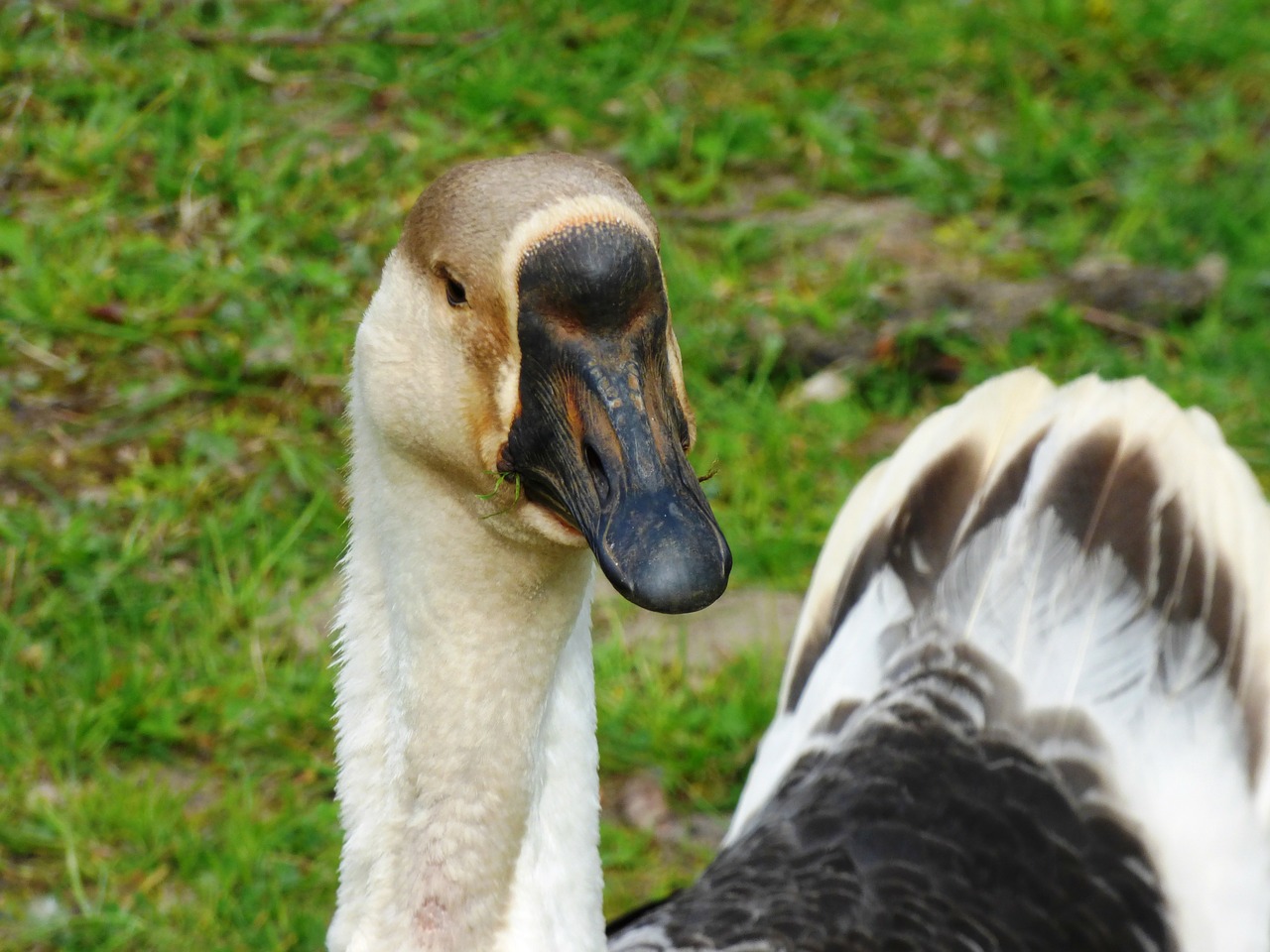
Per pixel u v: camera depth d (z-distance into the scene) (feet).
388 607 18.83
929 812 24.44
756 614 34.58
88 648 32.07
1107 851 24.50
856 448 38.22
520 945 18.33
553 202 15.99
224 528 34.53
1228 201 44.86
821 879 23.48
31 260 38.88
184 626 33.24
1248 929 24.62
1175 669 26.30
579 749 18.93
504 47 46.34
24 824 29.63
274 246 39.73
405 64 45.27
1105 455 27.66
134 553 33.76
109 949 27.91
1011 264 42.57
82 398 36.78
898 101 47.85
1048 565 27.02
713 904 23.17
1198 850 24.90
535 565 17.71
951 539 27.84
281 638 33.06
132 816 29.63
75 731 30.81
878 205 44.62
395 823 18.66
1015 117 47.52
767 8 49.93
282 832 29.73
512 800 18.29
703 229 43.11
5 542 33.73
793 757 26.99
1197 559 26.99
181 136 41.88
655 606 14.71
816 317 39.96
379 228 40.78
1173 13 50.96
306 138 42.57
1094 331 41.34
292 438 36.42
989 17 49.85
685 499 15.38
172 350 37.63
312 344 38.11
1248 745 25.91
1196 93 49.03
